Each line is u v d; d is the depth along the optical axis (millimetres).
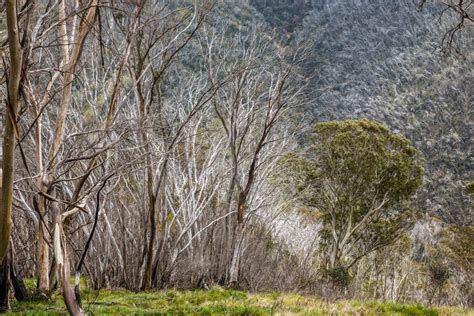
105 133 8586
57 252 6172
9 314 7418
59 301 8781
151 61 10219
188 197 13430
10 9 5895
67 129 10172
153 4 10945
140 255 12086
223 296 10906
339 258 20219
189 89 13422
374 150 20906
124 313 8219
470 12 11516
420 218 27156
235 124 13359
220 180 13891
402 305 9875
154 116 10039
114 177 10383
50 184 7855
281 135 15383
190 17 13109
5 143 6176
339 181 20969
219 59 13992
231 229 13586
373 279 18578
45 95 8562
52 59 9820
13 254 8406
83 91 11211
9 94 6078
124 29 10117
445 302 15148
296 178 20547
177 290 12047
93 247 11430
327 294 13594
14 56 6008
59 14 8789
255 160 13109
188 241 13477
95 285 11422
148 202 12180
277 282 14570
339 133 20969
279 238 17719
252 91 14469
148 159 10797
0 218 6395
